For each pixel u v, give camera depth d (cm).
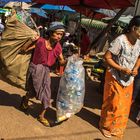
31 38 550
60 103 562
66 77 560
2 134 493
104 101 571
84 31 1005
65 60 575
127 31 539
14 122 538
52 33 532
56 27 527
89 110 668
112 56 546
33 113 588
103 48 1363
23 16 575
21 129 520
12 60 563
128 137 574
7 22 559
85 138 534
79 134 544
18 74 566
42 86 544
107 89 564
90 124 595
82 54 946
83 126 579
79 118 612
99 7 717
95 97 779
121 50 536
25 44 555
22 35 552
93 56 1000
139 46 539
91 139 535
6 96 653
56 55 551
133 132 601
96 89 857
